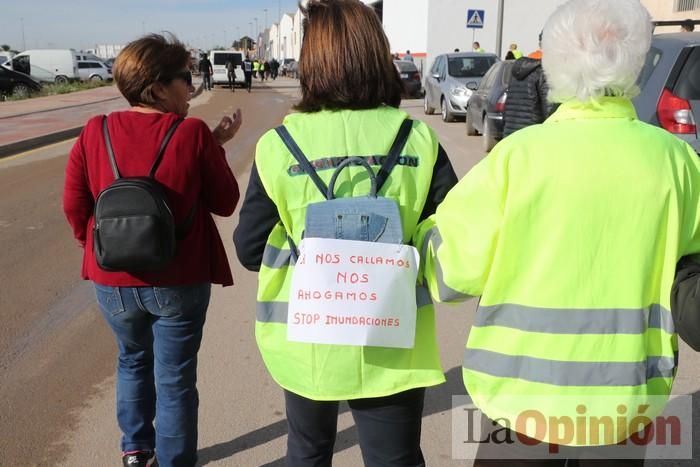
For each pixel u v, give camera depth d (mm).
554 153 1679
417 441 2049
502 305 1740
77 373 3957
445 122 16875
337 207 1869
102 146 2496
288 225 1967
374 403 1980
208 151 2561
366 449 2047
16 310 4965
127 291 2502
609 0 1703
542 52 1799
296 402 2041
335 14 1970
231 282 2781
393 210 1874
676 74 5336
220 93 32500
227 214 2701
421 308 1950
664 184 1671
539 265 1690
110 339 4449
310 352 1921
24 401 3627
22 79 28688
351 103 1986
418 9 33031
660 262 1706
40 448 3184
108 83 40438
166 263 2396
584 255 1674
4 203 8484
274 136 1980
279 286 2008
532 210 1679
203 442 3193
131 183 2369
